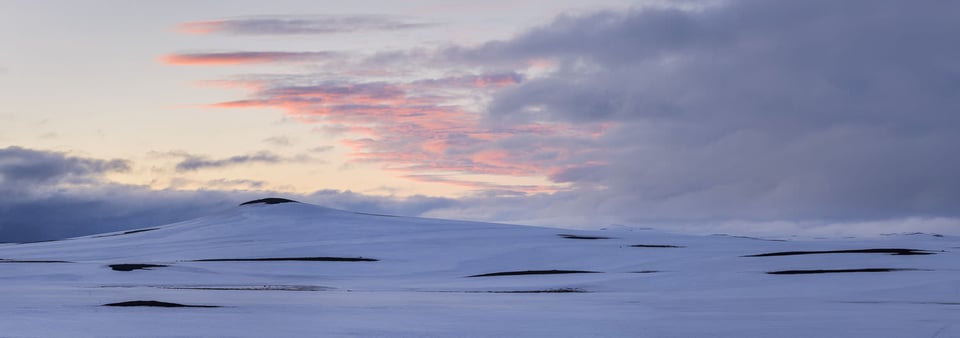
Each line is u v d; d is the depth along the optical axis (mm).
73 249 155375
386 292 77438
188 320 46469
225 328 42625
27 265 108562
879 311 53875
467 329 42781
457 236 154750
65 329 41281
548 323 45844
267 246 144000
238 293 74312
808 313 52156
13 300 62375
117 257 137250
